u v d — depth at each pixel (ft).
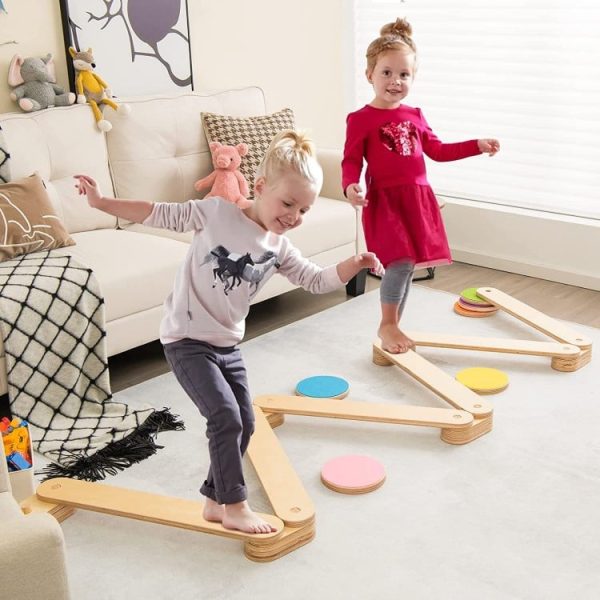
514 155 13.52
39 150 10.57
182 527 6.91
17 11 11.00
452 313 11.76
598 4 12.00
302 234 11.51
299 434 8.66
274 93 14.35
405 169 9.29
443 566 6.59
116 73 12.04
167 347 6.53
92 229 11.15
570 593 6.25
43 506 7.33
